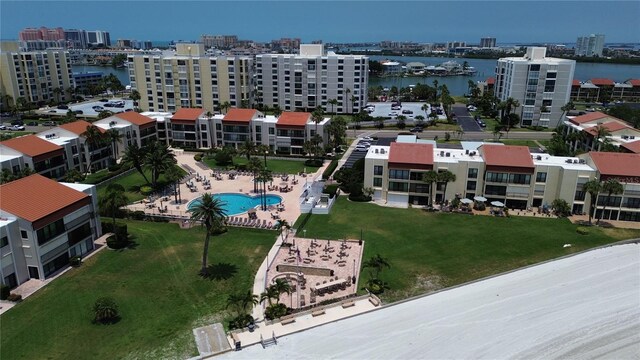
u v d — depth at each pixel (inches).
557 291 2388.0
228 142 5408.5
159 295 2348.7
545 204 3560.5
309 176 4485.7
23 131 6210.6
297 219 3390.7
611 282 2472.9
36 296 2332.7
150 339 2001.7
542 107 6668.3
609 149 4220.0
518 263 2701.8
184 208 3604.8
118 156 4894.2
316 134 4980.3
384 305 2278.5
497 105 7170.3
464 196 3676.2
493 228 3206.2
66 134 4320.9
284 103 7854.3
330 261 2733.8
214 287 2426.2
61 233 2615.7
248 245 2945.4
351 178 3927.2
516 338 2007.9
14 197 2502.5
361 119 7062.0
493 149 3649.1
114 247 2881.4
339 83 7559.1
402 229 3198.8
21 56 7755.9
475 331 2058.3
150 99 7283.5
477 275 2566.4
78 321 2119.8
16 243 2409.0
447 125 6850.4
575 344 1967.3
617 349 1936.5
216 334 2039.9
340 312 2223.2
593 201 3363.7
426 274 2576.3
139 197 3855.8
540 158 3676.2
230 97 7057.1
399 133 6284.5
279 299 2329.0
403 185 3698.3
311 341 2000.5
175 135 5482.3
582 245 2933.1
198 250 2866.6
